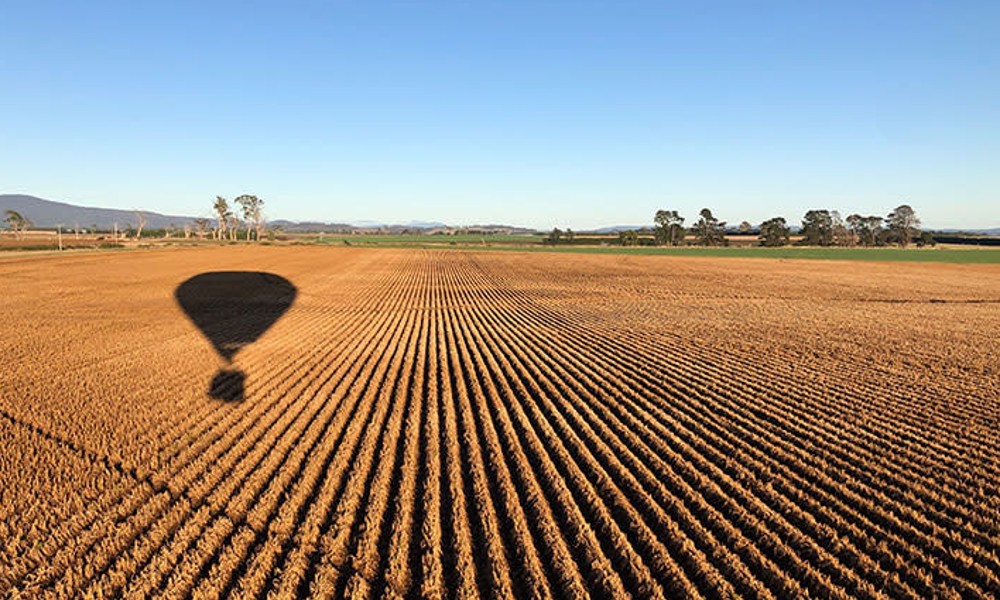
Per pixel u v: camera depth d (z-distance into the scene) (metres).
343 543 6.54
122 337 18.66
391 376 13.98
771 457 9.09
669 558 6.25
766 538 6.70
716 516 7.12
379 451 9.12
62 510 7.23
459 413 11.21
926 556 6.43
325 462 8.67
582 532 6.74
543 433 10.02
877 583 6.00
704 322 23.22
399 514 7.13
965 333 20.66
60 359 15.40
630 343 18.62
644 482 8.15
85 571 6.00
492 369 14.98
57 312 23.69
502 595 5.69
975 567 6.23
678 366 15.30
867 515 7.39
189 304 26.66
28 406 11.26
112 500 7.53
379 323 22.81
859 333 20.53
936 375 14.38
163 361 15.27
